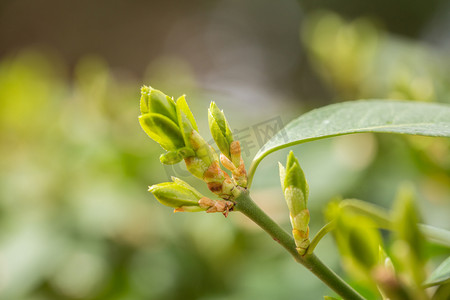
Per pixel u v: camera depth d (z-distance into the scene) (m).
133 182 0.48
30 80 0.58
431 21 1.34
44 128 0.55
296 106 0.60
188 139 0.22
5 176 0.52
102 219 0.47
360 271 0.25
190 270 0.45
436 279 0.23
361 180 0.42
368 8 1.49
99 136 0.51
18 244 0.47
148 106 0.22
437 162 0.34
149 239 0.46
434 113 0.24
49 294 0.45
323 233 0.22
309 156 0.45
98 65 0.54
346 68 0.47
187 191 0.22
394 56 0.45
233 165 0.22
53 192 0.49
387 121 0.24
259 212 0.22
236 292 0.43
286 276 0.41
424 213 0.38
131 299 0.45
